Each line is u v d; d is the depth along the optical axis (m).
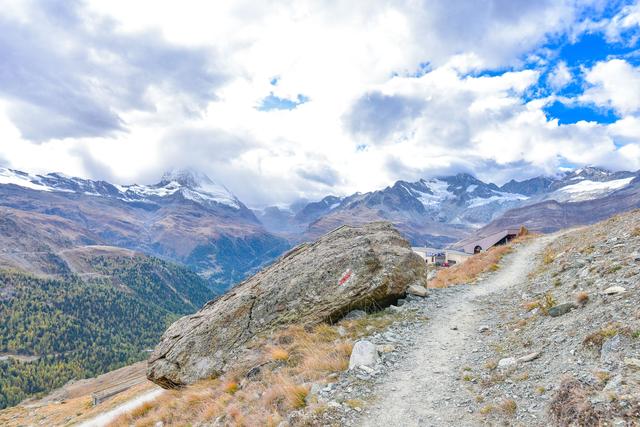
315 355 17.72
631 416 8.58
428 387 13.60
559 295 19.52
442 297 25.19
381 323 20.92
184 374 22.75
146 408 22.92
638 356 10.72
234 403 15.96
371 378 14.66
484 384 13.00
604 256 22.58
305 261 25.89
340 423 11.98
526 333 16.28
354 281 23.16
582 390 10.02
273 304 23.70
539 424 10.01
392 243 27.14
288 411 13.37
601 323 13.54
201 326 24.50
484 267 36.41
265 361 19.17
